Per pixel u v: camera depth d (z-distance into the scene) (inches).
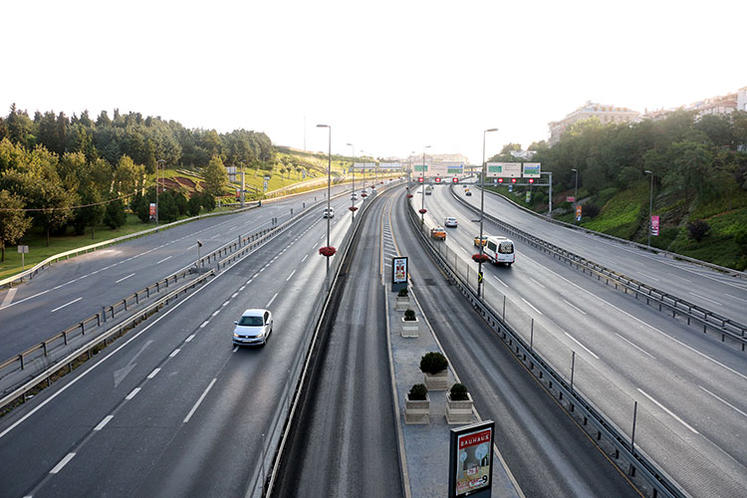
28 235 2623.0
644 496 531.2
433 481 554.9
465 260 2006.6
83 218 2647.6
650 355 985.5
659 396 791.7
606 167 3548.2
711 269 1859.0
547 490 540.4
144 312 1195.9
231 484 556.7
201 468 587.5
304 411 735.1
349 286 1578.5
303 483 557.0
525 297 1453.0
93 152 4473.4
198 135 6717.5
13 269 1844.2
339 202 4463.6
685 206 2596.0
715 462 600.7
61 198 2460.6
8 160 2923.2
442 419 711.7
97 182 3469.5
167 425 691.4
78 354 900.6
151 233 2721.5
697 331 1154.0
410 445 637.3
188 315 1241.4
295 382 773.9
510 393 797.2
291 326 1167.6
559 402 766.5
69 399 769.6
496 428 680.4
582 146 3934.5
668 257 2097.7
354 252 2187.5
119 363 921.5
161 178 5054.1
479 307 1293.1
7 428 677.9
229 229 2883.9
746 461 605.9
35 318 1206.9
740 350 1026.7
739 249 1910.7
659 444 638.5
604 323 1205.1
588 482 557.6
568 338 1085.8
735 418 719.7
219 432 673.6
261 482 535.8
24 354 837.8
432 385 814.5
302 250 2246.6
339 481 561.9
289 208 4082.2
